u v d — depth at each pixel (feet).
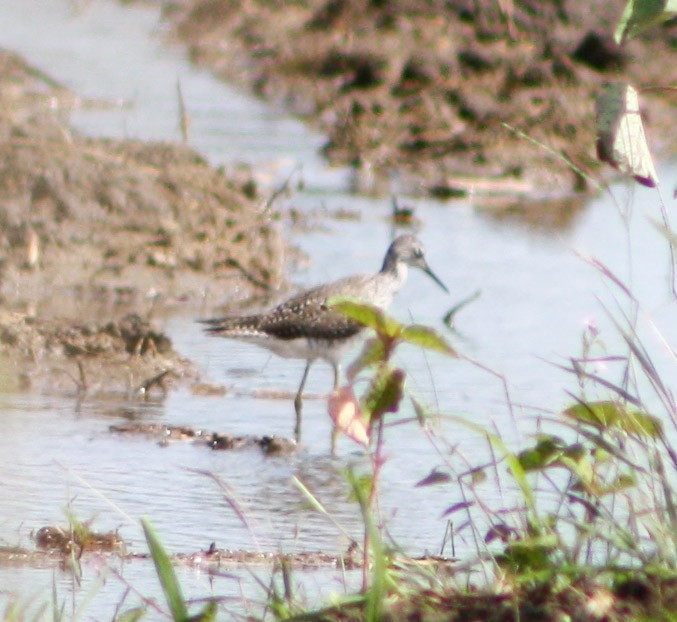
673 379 41.39
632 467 23.21
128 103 85.71
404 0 95.76
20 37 109.40
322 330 45.19
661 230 23.80
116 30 115.75
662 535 22.31
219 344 49.32
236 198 62.23
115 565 27.99
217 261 56.75
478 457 35.68
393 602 21.71
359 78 89.25
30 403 40.55
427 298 53.98
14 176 57.62
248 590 26.73
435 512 31.65
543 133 79.00
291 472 35.88
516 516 28.45
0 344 44.65
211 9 113.39
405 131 79.41
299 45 98.73
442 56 85.40
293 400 43.73
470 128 79.41
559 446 23.54
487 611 21.24
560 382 42.65
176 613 21.09
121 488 33.47
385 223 66.08
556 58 84.99
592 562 23.81
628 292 25.58
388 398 21.81
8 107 66.23
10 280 52.70
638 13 20.92
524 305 52.39
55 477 33.94
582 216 68.59
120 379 43.52
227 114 86.48
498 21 89.25
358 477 25.35
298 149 78.79
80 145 62.44
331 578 27.30
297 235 62.90
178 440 38.22
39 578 27.20
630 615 20.84
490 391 41.57
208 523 31.17
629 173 22.35
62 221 56.80
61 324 46.62
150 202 58.95
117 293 53.31
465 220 67.97
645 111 82.69
